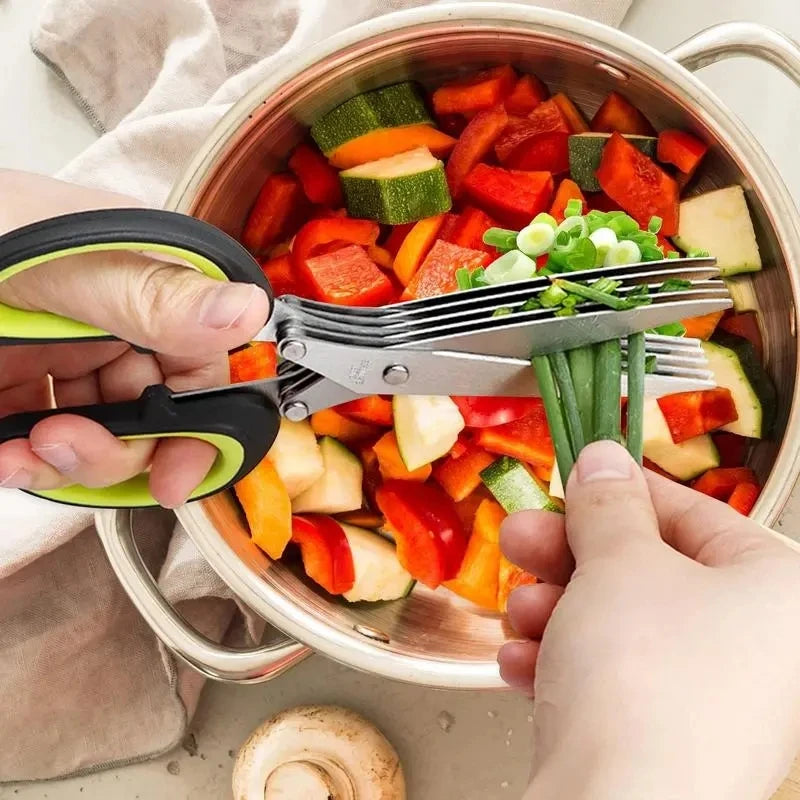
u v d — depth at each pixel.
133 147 0.97
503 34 0.79
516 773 0.98
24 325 0.52
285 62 0.77
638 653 0.44
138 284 0.49
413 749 1.00
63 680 1.02
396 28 0.77
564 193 0.87
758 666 0.44
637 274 0.62
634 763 0.42
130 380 0.70
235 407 0.58
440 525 0.87
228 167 0.82
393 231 0.91
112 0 1.01
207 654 0.81
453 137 0.92
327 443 0.89
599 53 0.79
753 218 0.81
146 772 1.04
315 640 0.78
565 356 0.63
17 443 0.58
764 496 0.74
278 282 0.91
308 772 0.93
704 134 0.81
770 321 0.84
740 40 0.77
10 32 1.08
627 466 0.53
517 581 0.87
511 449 0.84
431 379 0.63
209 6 1.03
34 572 1.03
